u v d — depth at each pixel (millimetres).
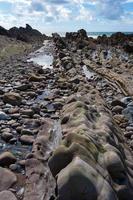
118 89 20594
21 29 96312
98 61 34906
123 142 9047
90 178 5762
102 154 6766
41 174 7926
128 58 40844
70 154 6398
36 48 55594
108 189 5824
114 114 14188
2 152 9836
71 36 75938
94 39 71812
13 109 13938
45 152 9055
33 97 17250
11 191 7516
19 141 10789
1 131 11523
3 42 56625
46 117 13352
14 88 19109
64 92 18203
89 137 7055
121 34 70500
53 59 37875
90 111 9445
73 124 8516
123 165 6781
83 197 5605
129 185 6492
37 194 7125
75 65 29906
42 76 23359
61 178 5781
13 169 8586
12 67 30266
